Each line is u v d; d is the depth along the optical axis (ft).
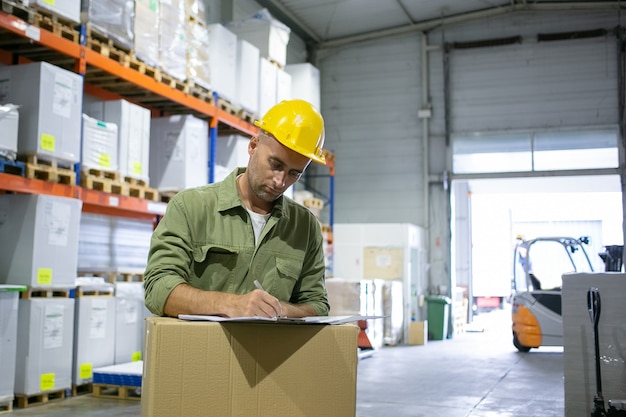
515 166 45.19
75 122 19.36
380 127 48.39
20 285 17.84
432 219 46.78
